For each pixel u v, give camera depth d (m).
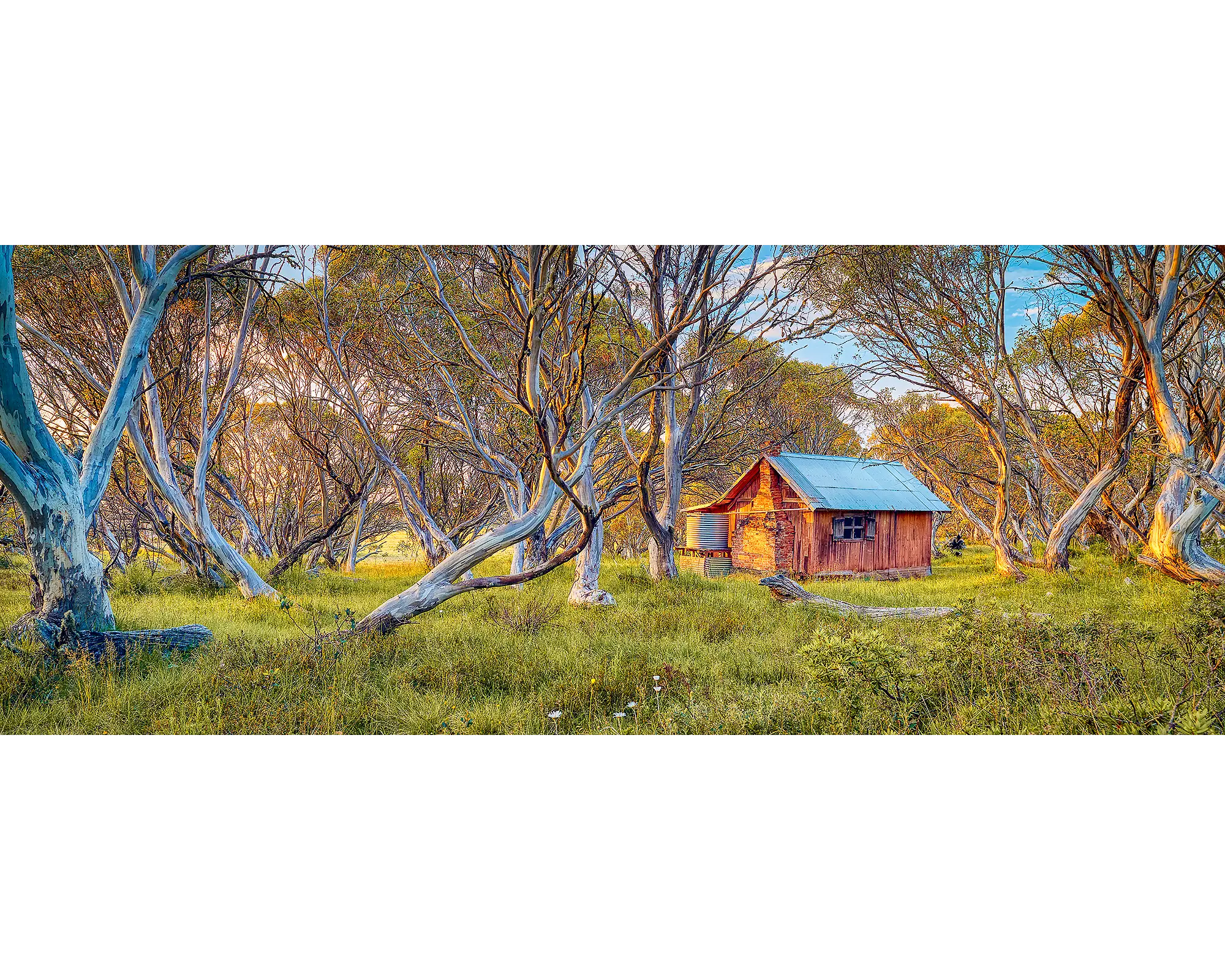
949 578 18.73
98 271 12.69
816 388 22.09
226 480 18.86
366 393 17.06
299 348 14.75
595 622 10.05
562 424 9.27
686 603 12.59
